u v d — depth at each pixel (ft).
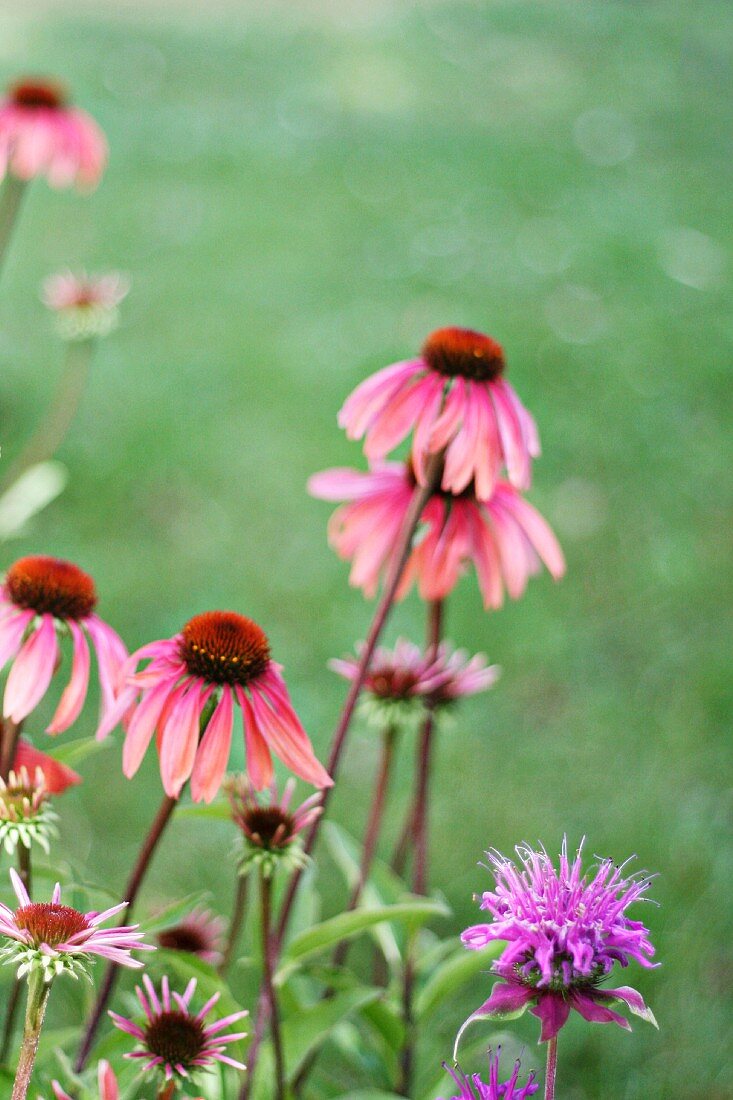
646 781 12.29
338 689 13.52
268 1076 6.06
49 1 49.29
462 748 12.65
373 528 6.85
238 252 26.89
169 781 4.86
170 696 4.97
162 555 15.57
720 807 11.89
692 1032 9.25
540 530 6.62
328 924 5.73
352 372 21.29
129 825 11.26
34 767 5.38
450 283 25.77
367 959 9.82
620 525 17.12
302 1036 6.08
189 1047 4.75
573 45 47.75
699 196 32.73
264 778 4.97
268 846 5.29
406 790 12.04
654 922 10.11
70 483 16.78
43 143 12.14
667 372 21.91
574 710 13.42
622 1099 8.75
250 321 23.30
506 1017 4.05
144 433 18.33
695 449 19.34
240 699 5.00
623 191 32.58
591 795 12.07
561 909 4.13
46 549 15.31
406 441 18.97
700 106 41.47
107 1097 4.34
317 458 18.30
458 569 6.69
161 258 26.30
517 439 6.08
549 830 11.48
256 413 19.52
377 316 23.88
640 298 25.53
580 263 27.07
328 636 14.34
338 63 43.75
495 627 14.67
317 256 26.94
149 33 45.42
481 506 6.57
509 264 27.04
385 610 5.99
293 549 16.11
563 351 22.39
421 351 6.28
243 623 5.07
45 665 5.28
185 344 22.06
